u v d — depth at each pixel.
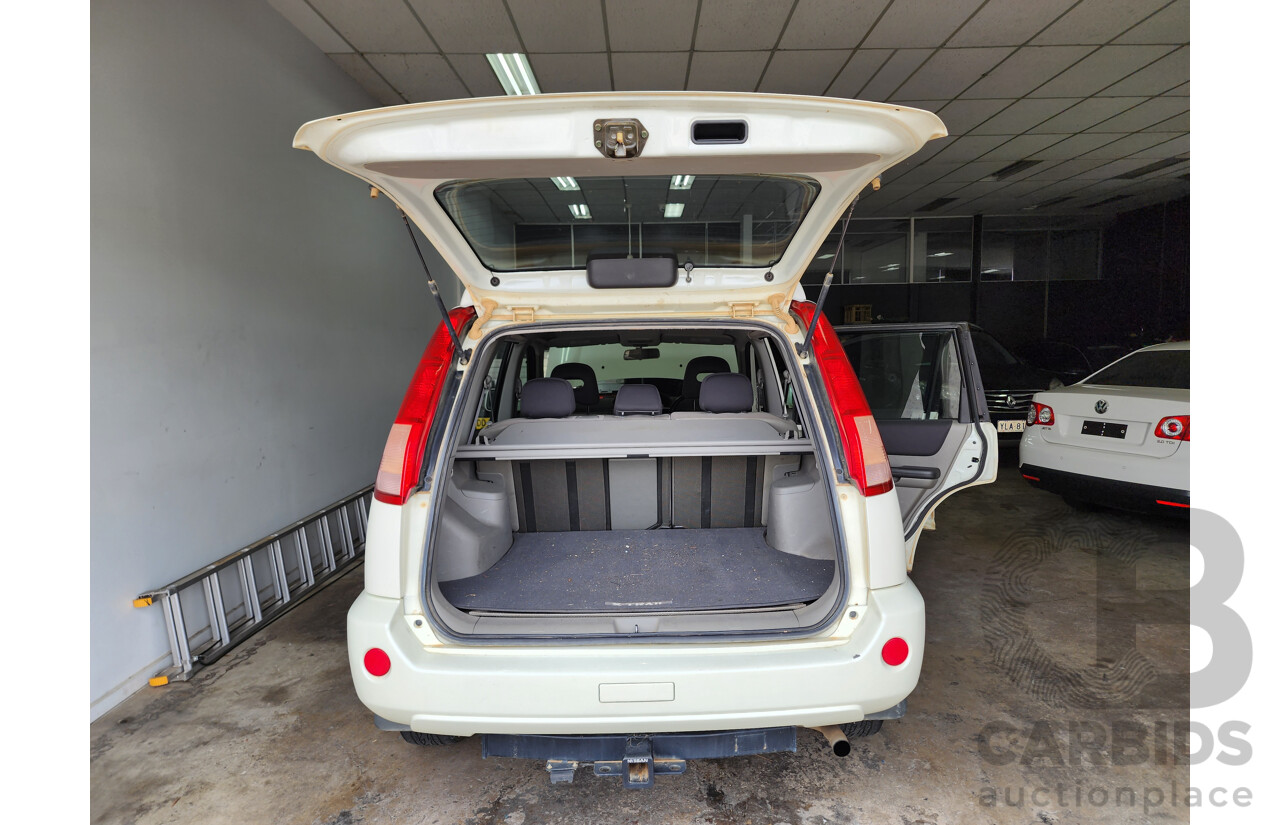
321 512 4.14
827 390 1.73
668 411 3.56
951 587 3.69
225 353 3.43
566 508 2.58
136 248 2.82
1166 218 10.35
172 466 3.01
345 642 3.16
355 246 5.00
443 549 2.04
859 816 1.89
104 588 2.59
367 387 5.18
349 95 5.05
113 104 2.71
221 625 3.11
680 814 1.92
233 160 3.53
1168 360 4.23
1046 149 7.57
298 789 2.05
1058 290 11.57
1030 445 4.63
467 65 4.91
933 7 4.25
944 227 11.55
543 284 1.92
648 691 1.49
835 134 1.32
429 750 2.25
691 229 1.84
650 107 1.28
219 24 3.45
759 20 4.35
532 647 1.56
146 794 2.03
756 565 2.16
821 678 1.51
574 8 4.10
